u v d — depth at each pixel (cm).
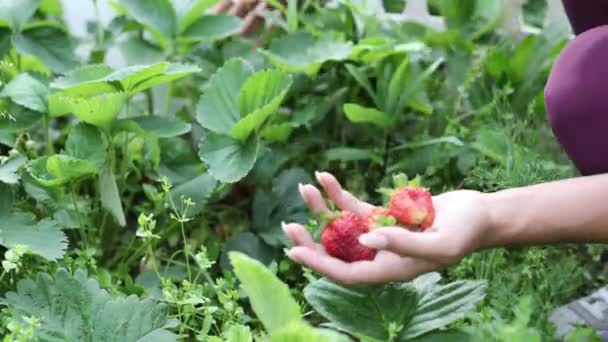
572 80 135
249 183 170
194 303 136
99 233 159
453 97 186
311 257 122
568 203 125
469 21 193
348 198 132
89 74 158
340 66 182
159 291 148
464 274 153
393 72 176
